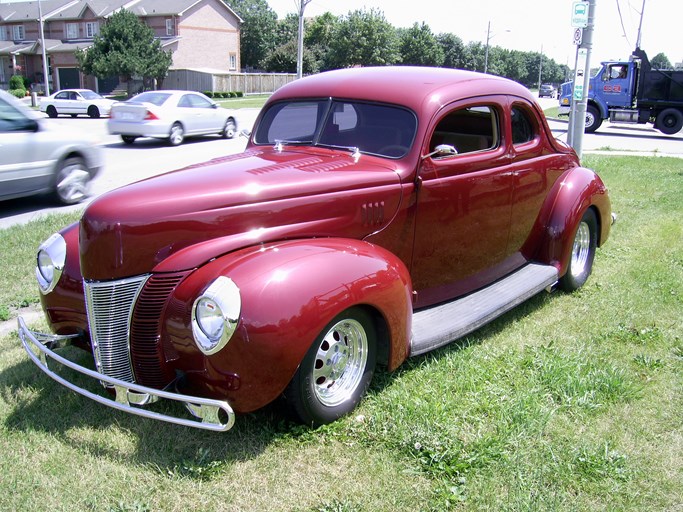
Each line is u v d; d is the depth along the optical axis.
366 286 3.34
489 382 3.94
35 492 2.91
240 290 3.00
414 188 4.09
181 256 3.24
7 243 6.75
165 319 3.19
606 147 18.78
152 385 3.31
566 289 5.69
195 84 50.28
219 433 3.37
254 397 3.05
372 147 4.25
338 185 3.73
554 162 5.41
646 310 5.29
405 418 3.47
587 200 5.47
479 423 3.50
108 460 3.14
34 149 9.16
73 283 3.61
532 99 5.14
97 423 3.47
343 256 3.37
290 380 3.14
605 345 4.60
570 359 4.25
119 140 18.91
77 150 9.84
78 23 57.56
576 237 5.66
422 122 4.10
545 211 5.36
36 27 59.22
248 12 84.38
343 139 4.39
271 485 2.99
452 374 4.03
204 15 55.41
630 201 9.77
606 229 6.00
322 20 76.38
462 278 4.66
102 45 44.78
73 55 54.88
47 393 3.77
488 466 3.13
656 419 3.61
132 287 3.25
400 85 4.34
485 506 2.86
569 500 2.92
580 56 11.06
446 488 2.96
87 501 2.85
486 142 4.71
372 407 3.60
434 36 77.69
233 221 3.37
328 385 3.46
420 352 3.85
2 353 4.34
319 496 2.93
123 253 3.20
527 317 5.13
